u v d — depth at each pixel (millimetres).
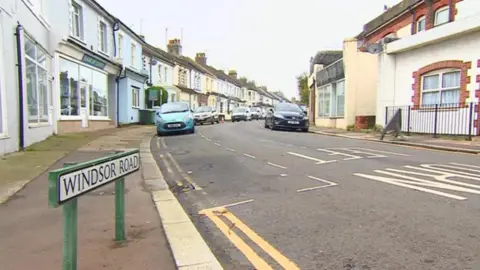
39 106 11750
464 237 3764
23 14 10031
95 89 18406
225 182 6672
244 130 20250
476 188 5789
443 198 5207
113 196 5578
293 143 12922
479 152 9945
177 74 36656
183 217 4551
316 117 27891
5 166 7352
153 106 27938
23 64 9688
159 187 6238
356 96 20406
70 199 2457
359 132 18172
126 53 23453
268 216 4645
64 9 14633
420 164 8133
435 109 13750
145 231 4035
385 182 6289
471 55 12641
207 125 26719
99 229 4082
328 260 3322
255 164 8391
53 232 3971
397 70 16297
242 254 3521
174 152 10766
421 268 3113
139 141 13445
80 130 16344
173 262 3250
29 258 3309
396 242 3680
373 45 16969
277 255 3471
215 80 51156
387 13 22359
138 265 3176
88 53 16531
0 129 8523
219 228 4270
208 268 3129
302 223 4332
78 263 3195
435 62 14164
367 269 3125
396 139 13516
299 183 6383
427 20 16953
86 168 2699
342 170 7461
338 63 21781
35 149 9859
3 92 8594
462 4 13523
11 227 4121
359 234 3924
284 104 22219
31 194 5461
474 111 12500
